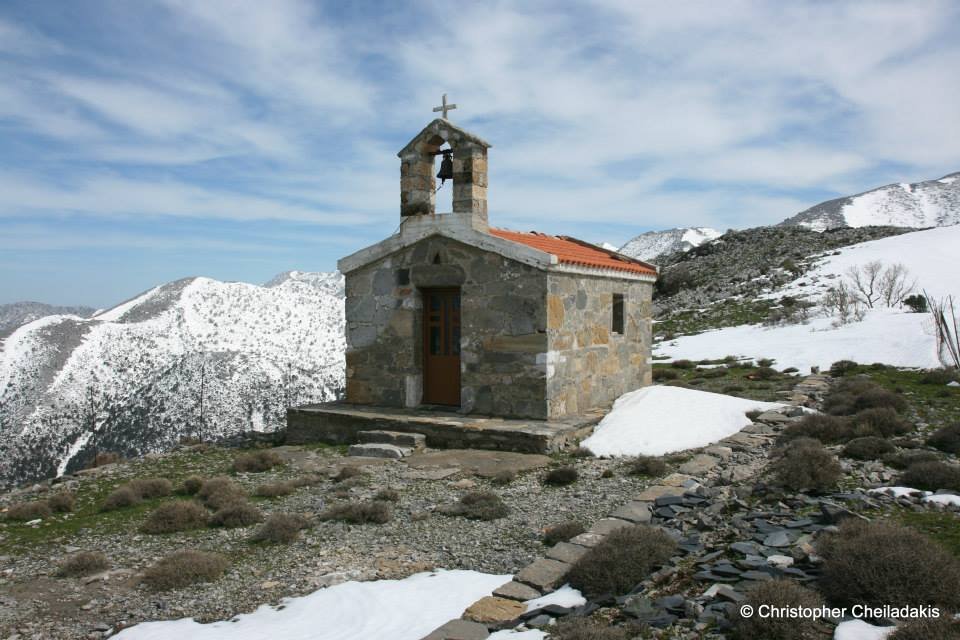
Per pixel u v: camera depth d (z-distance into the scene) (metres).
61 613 6.25
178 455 13.80
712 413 13.44
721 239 73.56
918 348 21.33
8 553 7.96
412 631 5.38
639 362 17.58
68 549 8.05
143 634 5.66
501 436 12.26
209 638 5.48
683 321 41.66
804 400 15.91
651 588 5.62
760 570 5.49
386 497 9.52
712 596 5.15
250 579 6.92
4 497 10.88
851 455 9.84
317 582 6.68
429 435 13.02
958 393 15.02
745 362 24.92
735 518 7.02
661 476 10.10
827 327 28.91
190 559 7.11
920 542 5.05
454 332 14.60
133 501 9.95
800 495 7.80
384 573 6.83
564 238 18.91
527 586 6.02
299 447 13.77
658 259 79.81
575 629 4.77
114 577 7.06
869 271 43.50
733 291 49.84
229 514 8.77
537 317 13.14
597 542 6.86
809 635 4.41
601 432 12.71
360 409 14.66
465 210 13.83
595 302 15.12
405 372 14.77
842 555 5.00
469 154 13.79
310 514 9.07
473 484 10.25
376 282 15.14
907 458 9.03
